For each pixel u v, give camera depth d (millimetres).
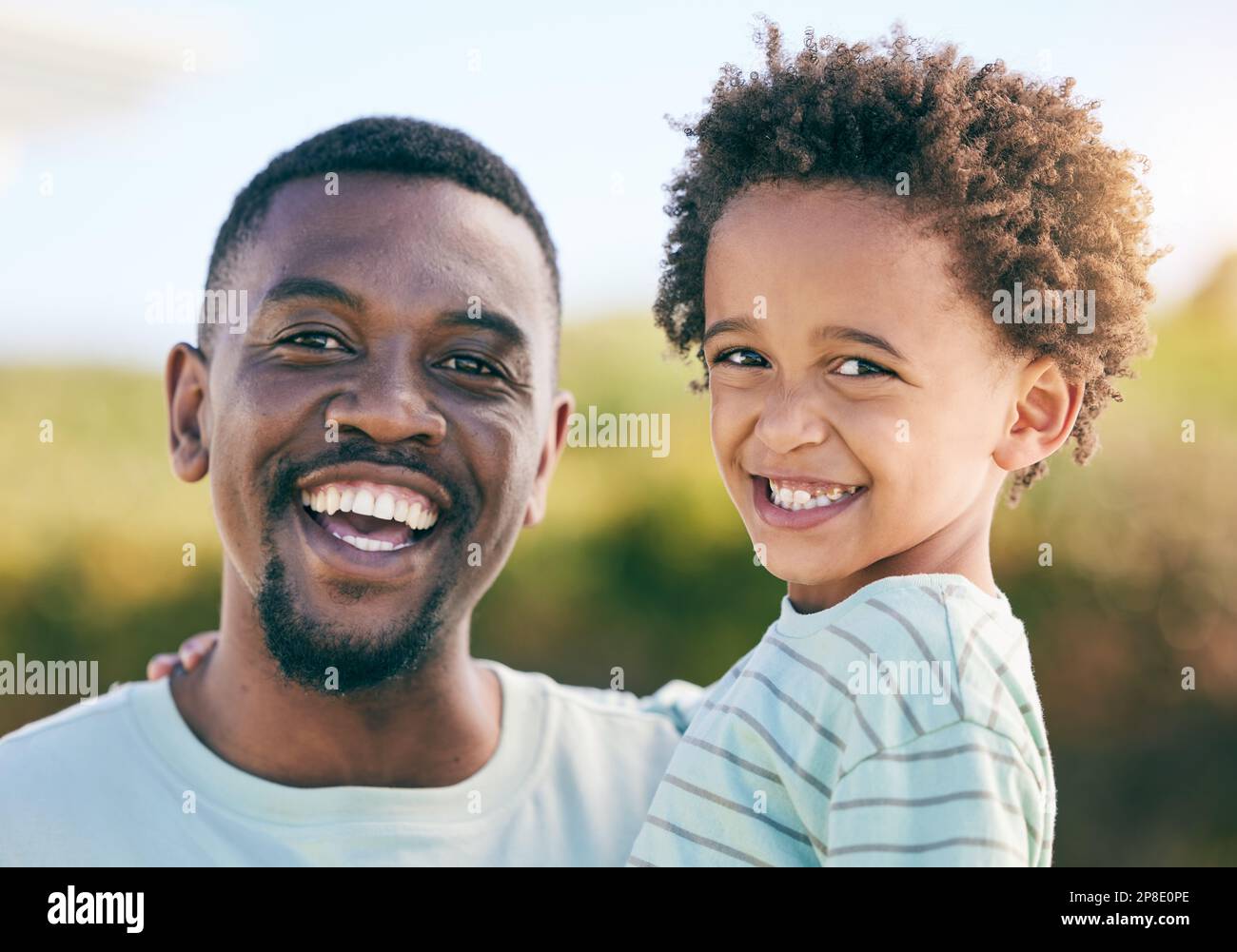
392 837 1698
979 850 1326
